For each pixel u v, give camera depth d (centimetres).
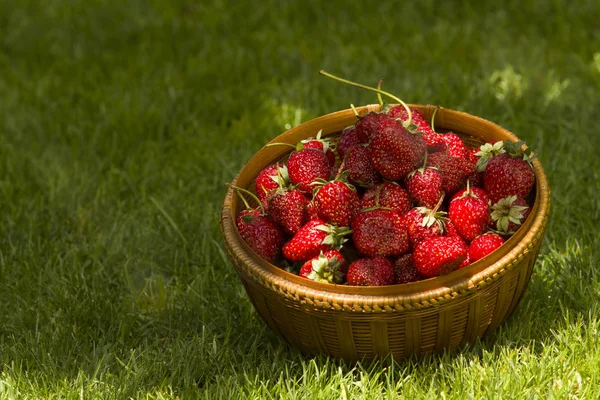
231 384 149
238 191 151
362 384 146
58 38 206
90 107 190
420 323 143
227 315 157
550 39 192
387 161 146
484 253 144
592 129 175
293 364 150
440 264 141
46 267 164
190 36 203
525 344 150
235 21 204
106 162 179
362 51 194
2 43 207
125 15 210
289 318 146
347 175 149
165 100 189
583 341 149
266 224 149
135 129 184
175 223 169
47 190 177
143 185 174
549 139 175
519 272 145
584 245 160
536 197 146
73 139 184
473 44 192
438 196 147
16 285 162
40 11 217
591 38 192
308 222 147
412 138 146
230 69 194
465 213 145
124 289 163
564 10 196
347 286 141
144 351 153
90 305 159
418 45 194
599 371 146
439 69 189
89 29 206
